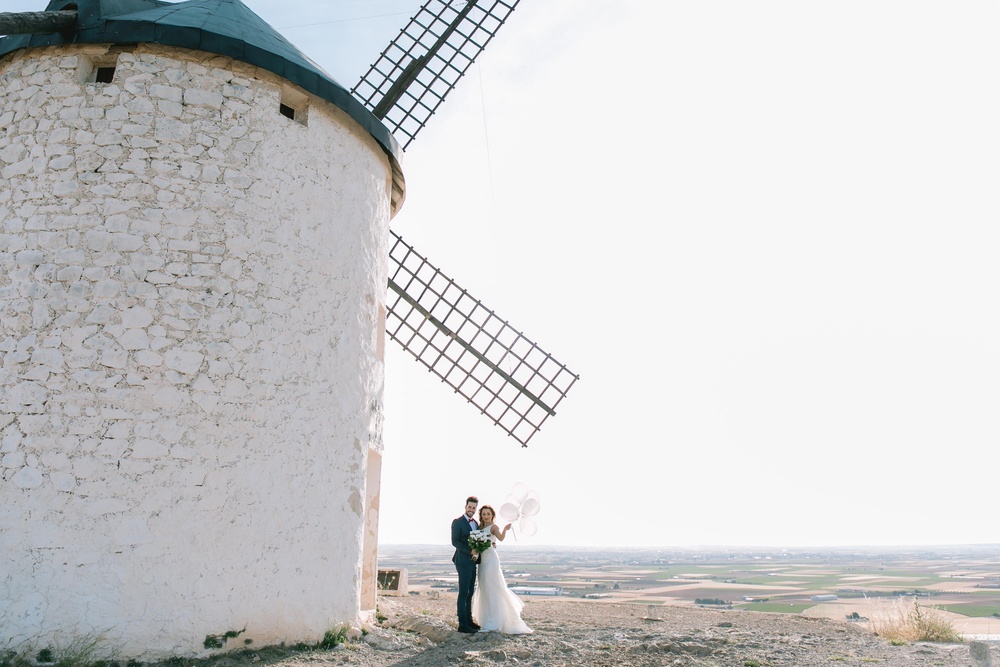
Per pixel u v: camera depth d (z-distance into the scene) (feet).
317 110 27.55
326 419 25.82
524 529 28.68
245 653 22.18
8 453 21.67
